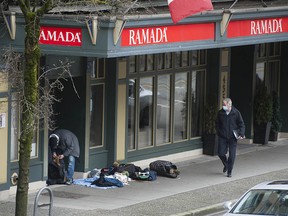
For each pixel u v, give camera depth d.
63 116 57.34
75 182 55.81
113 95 58.62
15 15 47.91
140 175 57.59
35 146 53.50
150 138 63.34
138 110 61.78
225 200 52.06
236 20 56.53
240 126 59.91
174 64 65.06
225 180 58.75
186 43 52.25
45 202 50.03
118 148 59.34
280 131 77.31
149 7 56.31
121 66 58.94
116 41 46.56
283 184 39.03
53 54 48.59
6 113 50.38
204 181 58.19
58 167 55.00
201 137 68.06
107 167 59.06
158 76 63.62
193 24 52.59
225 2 64.19
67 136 55.16
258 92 73.56
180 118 66.31
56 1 42.34
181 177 59.41
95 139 58.53
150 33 49.22
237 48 72.69
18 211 40.12
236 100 73.50
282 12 61.16
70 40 47.16
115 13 46.75
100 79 58.25
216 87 67.88
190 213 48.34
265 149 71.94
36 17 39.34
